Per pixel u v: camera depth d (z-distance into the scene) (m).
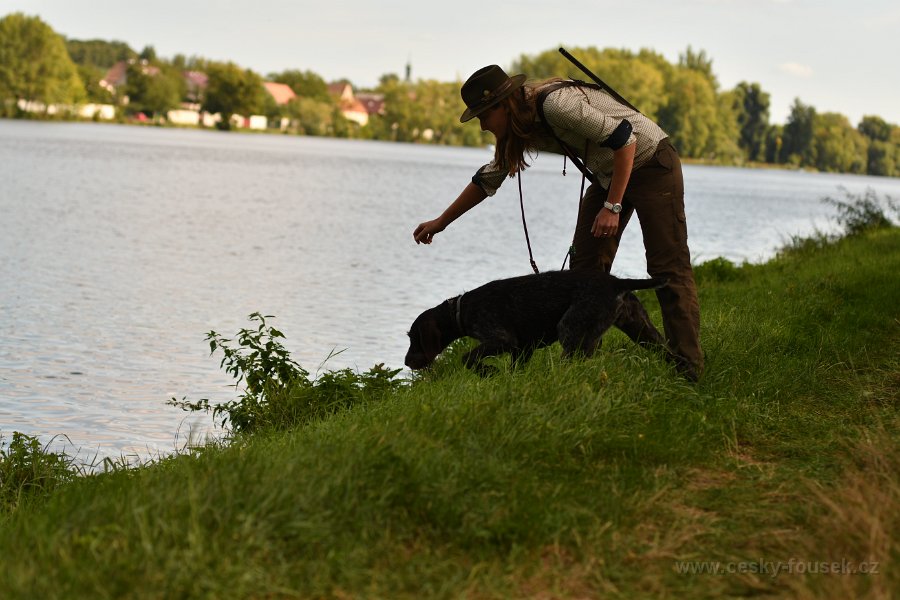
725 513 3.94
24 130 103.56
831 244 18.08
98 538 3.24
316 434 5.07
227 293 15.43
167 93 165.75
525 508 3.78
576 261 6.25
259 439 5.96
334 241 24.36
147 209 31.34
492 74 5.53
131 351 11.01
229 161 70.06
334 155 96.31
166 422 8.28
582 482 4.17
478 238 27.00
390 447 4.01
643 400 5.11
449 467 3.99
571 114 5.47
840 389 6.04
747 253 24.67
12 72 138.12
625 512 3.88
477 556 3.50
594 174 5.89
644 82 126.75
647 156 5.76
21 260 18.11
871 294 9.75
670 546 3.57
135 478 4.62
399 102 181.25
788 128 182.12
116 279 16.42
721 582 3.30
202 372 10.16
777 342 7.10
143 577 3.08
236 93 167.62
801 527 3.74
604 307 5.56
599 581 3.34
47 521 3.69
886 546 3.25
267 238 24.44
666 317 5.89
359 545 3.45
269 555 3.31
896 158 183.00
